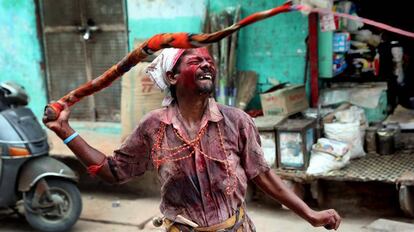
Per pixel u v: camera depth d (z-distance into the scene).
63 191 4.33
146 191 5.31
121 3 5.60
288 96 4.59
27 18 6.09
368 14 5.18
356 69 5.02
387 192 4.34
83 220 4.73
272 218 4.43
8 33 6.23
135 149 2.00
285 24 4.89
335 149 4.25
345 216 4.36
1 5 6.20
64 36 5.99
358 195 4.46
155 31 5.47
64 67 6.08
